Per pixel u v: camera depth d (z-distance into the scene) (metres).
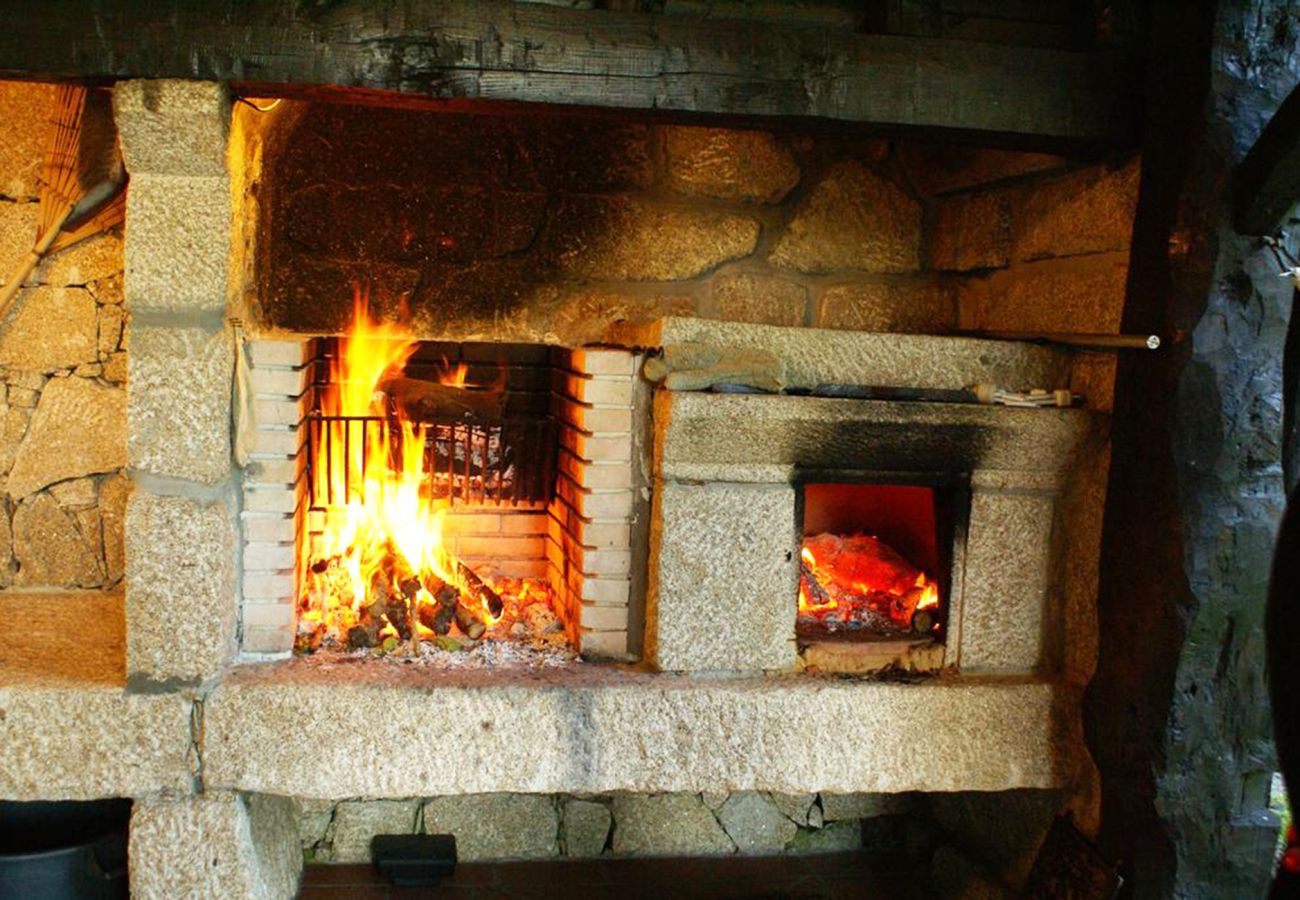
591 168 3.10
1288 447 2.38
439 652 2.75
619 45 2.38
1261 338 2.40
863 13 2.86
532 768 2.57
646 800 3.26
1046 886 2.71
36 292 2.96
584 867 3.19
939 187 3.29
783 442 2.64
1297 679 0.97
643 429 2.71
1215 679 2.46
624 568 2.75
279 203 2.95
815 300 3.28
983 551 2.80
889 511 3.30
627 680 2.64
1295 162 2.22
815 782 2.68
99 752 2.43
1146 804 2.50
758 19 2.80
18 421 3.00
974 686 2.74
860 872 3.25
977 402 2.71
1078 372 2.83
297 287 2.98
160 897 2.47
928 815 3.37
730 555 2.67
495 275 3.07
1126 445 2.56
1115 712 2.58
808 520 3.35
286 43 2.26
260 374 2.55
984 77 2.53
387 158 3.00
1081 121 2.57
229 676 2.51
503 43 2.34
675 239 3.17
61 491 3.04
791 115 2.47
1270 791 2.55
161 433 2.38
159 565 2.40
